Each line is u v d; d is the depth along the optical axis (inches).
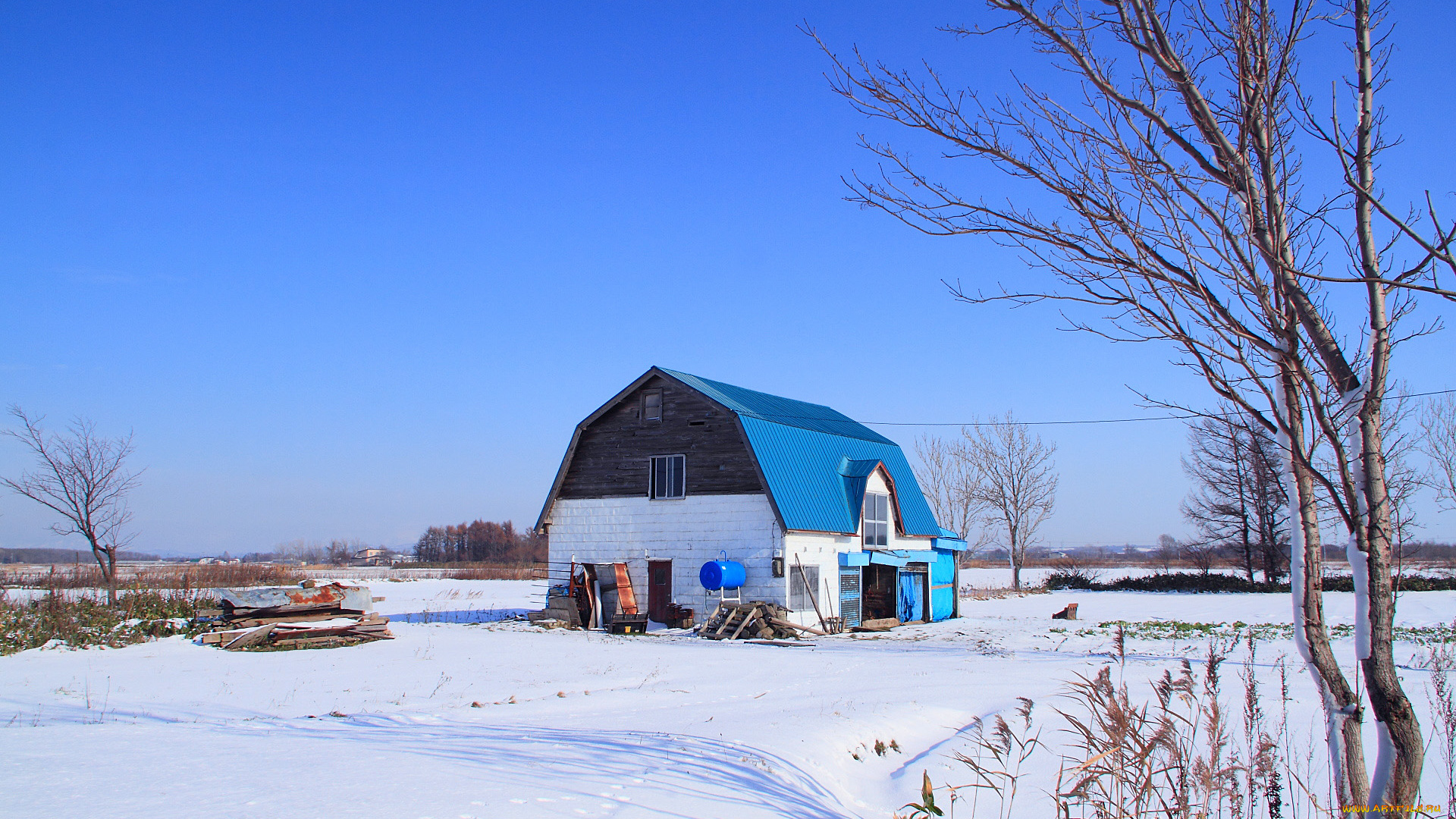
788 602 1101.7
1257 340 170.1
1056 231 193.6
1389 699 163.9
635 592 1203.9
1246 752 362.3
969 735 433.1
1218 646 859.4
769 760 336.5
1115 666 708.7
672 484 1200.8
